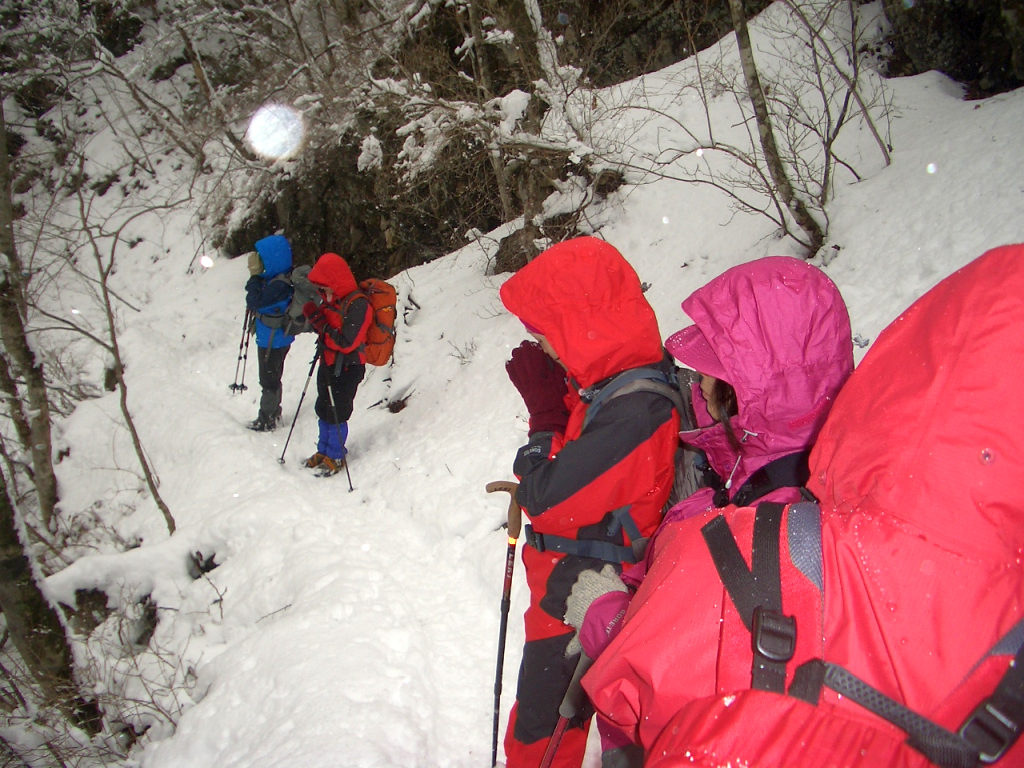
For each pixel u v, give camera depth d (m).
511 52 7.71
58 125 13.99
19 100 13.98
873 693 0.82
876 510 0.89
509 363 2.12
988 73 5.78
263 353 6.50
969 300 0.91
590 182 7.13
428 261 8.84
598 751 2.66
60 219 12.70
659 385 1.77
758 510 1.01
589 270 1.77
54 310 10.82
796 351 1.25
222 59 13.42
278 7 11.22
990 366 0.85
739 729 0.85
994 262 0.92
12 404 6.16
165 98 13.46
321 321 5.39
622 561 1.85
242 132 11.39
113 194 13.04
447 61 8.03
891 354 0.99
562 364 1.86
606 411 1.75
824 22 5.18
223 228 11.19
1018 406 0.83
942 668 0.81
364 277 9.59
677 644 0.96
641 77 7.61
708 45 7.62
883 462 0.89
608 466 1.72
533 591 2.03
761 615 0.89
